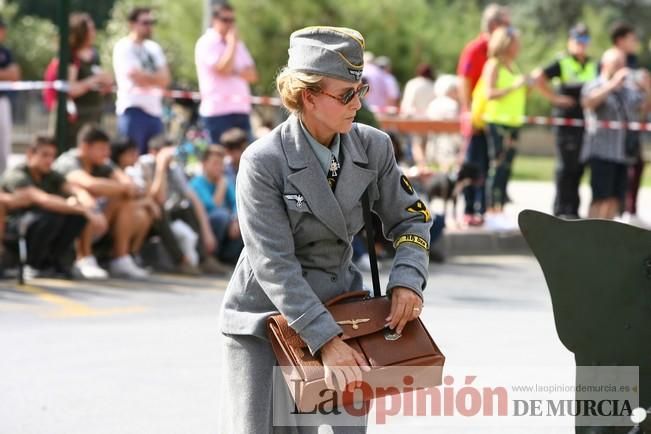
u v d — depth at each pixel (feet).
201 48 91.40
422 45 199.93
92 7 326.03
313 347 27.12
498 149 94.12
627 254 29.66
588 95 94.32
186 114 117.70
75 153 77.20
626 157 95.09
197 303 68.54
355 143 28.50
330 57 27.14
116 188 76.33
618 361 30.14
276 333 27.61
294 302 27.30
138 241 79.00
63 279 75.46
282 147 27.84
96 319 63.00
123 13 241.35
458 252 93.45
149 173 80.12
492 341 57.67
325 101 27.32
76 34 91.40
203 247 80.69
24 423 43.65
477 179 94.89
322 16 189.47
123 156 79.25
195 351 55.36
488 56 94.07
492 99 92.53
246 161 27.84
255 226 27.61
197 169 91.25
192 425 43.47
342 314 28.02
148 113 90.94
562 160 98.17
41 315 63.82
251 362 28.60
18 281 73.26
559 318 30.17
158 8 204.23
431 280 79.82
